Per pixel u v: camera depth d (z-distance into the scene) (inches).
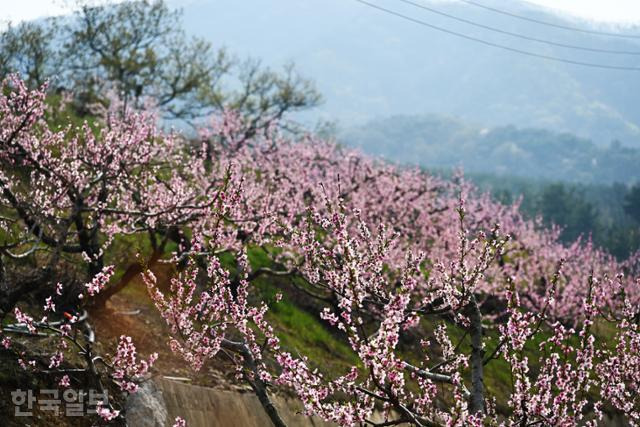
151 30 1567.4
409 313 340.5
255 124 1525.6
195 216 579.8
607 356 446.6
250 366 398.9
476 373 351.3
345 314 305.4
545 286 1283.2
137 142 591.2
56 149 673.6
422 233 1269.7
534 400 317.7
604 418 908.0
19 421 385.4
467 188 1775.3
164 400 493.0
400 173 1455.5
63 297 510.9
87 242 518.3
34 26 1269.7
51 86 1218.6
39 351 438.3
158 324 602.5
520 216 1776.6
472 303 370.3
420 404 379.9
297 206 943.7
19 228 565.3
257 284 887.7
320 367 722.8
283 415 609.0
